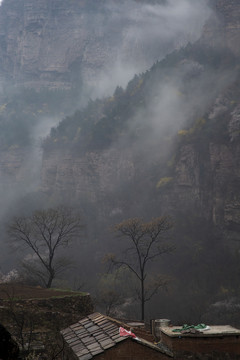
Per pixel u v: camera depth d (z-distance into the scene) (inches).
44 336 906.1
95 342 663.8
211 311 4001.0
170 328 671.8
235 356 607.5
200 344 609.6
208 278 5265.8
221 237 6545.3
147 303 3663.9
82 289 3853.3
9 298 983.0
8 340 271.6
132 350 612.1
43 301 1056.8
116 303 2251.5
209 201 6998.0
